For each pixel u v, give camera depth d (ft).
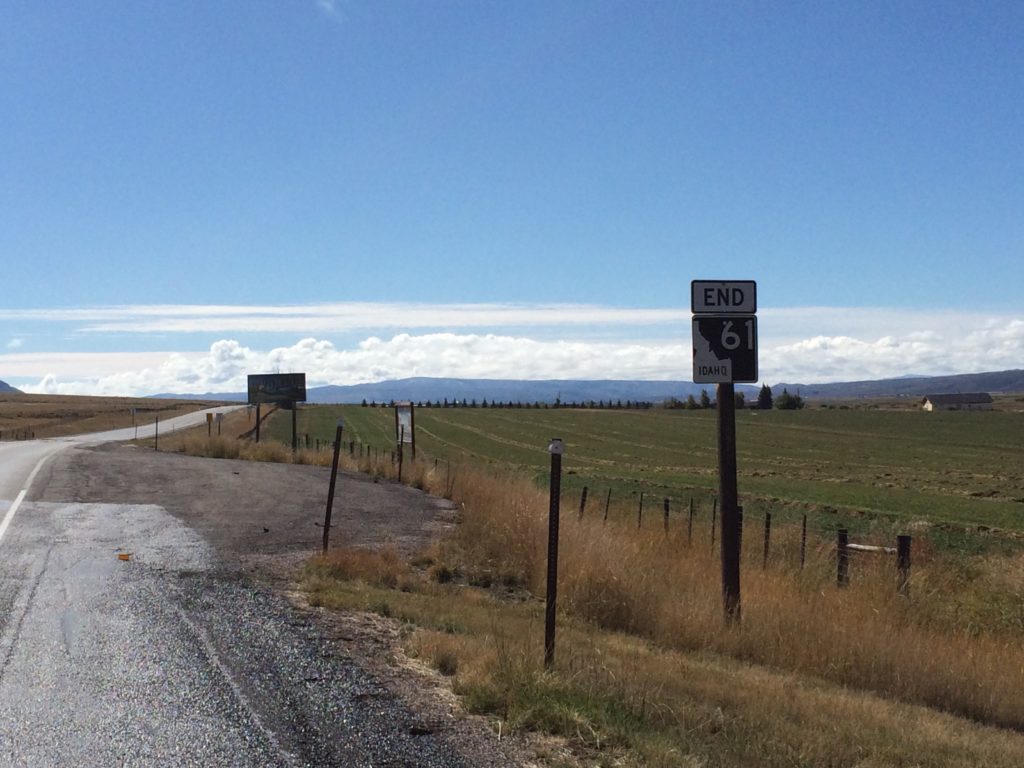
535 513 50.67
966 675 31.35
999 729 27.04
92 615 28.19
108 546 42.93
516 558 46.09
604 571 37.76
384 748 17.38
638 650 29.86
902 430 299.38
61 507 58.29
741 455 211.00
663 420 367.86
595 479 135.03
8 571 35.99
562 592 37.52
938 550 67.31
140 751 16.98
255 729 18.11
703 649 32.19
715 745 19.15
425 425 329.11
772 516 93.71
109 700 19.84
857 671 30.78
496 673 21.77
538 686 20.77
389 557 43.57
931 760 20.66
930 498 117.50
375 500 69.00
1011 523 91.71
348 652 24.56
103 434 245.45
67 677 21.56
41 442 179.32
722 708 22.67
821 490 126.72
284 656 23.50
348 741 17.63
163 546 43.55
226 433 226.58
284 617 28.45
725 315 34.78
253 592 32.73
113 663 22.70
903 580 43.11
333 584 35.81
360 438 252.01
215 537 47.67
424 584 40.75
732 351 34.76
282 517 57.26
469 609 34.63
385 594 35.32
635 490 116.26
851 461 194.80
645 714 20.48
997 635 41.39
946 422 329.52
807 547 52.95
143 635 25.57
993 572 53.62
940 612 42.73
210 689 20.56
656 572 41.63
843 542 46.42
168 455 120.26
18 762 16.51
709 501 105.50
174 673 21.79
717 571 44.32
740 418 373.61
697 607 35.22
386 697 20.54
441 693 21.38
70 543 43.55
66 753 16.90
